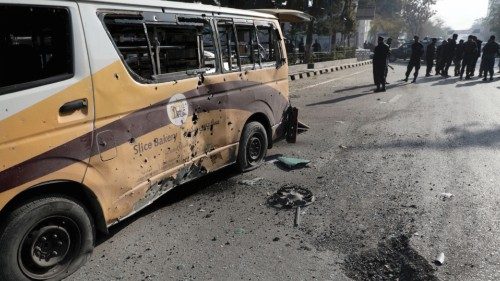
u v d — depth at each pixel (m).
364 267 3.07
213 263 3.13
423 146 6.31
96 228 3.28
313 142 6.81
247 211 4.08
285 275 2.96
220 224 3.80
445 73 17.34
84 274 3.00
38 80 2.65
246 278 2.93
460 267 3.02
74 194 3.05
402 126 7.81
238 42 4.85
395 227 3.65
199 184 4.88
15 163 2.50
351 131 7.56
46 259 2.82
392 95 11.98
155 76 3.59
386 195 4.41
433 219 3.79
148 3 3.54
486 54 15.15
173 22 3.81
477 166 5.26
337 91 13.34
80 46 2.88
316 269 3.03
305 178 5.04
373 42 56.59
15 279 2.64
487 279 2.87
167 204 4.29
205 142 4.36
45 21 2.71
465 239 3.41
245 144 5.16
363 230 3.62
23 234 2.63
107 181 3.15
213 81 4.38
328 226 3.71
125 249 3.37
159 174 3.72
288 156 5.99
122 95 3.21
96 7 3.05
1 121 2.41
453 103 10.19
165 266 3.11
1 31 2.55
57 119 2.71
